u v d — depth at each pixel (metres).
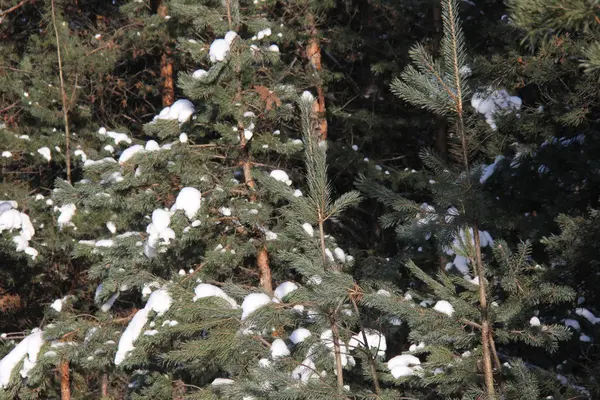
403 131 18.28
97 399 14.80
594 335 9.66
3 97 17.03
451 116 5.33
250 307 6.43
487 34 14.95
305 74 15.93
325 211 5.64
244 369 8.21
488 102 10.45
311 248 5.82
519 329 5.79
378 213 17.42
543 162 11.02
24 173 17.00
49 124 15.79
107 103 17.67
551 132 10.52
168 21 14.88
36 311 16.34
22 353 10.74
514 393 5.12
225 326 7.82
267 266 10.48
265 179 5.98
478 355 5.46
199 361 8.50
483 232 8.34
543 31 4.05
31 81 16.36
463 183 5.22
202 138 12.12
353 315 6.39
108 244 10.48
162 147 10.17
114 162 9.94
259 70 12.76
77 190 10.29
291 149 10.66
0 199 14.95
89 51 16.45
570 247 8.88
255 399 6.20
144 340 8.69
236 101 10.14
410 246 7.72
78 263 14.60
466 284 5.71
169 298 8.90
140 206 10.16
